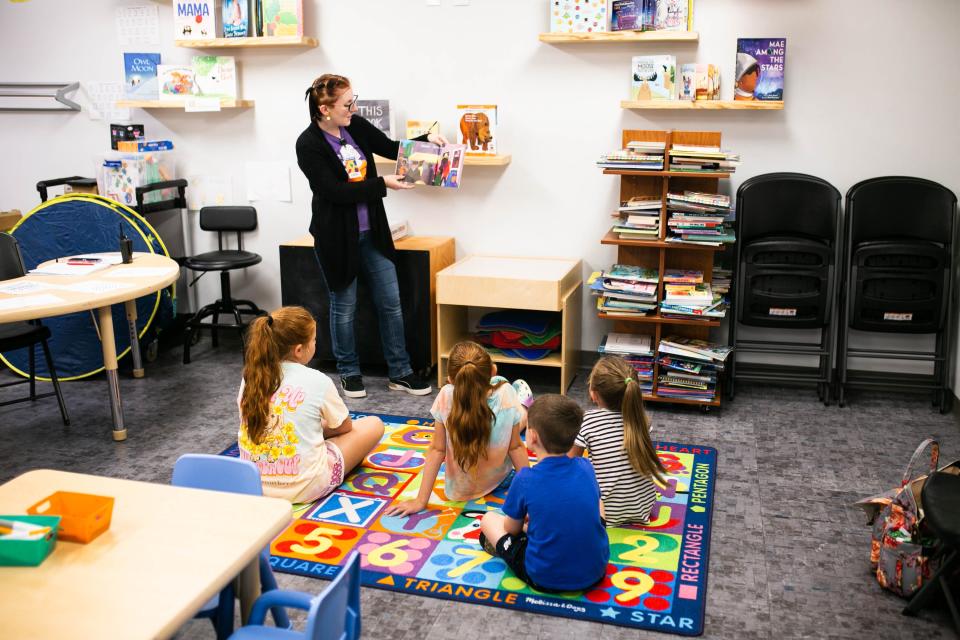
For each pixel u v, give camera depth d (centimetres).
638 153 412
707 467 354
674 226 406
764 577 275
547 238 479
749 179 425
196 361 501
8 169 561
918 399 436
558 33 436
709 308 404
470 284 430
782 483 342
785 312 421
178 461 211
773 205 420
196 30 492
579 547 257
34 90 543
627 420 289
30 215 468
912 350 441
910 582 258
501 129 471
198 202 534
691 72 429
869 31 417
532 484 258
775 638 244
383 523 307
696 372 410
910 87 418
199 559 167
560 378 471
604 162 407
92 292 357
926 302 408
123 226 467
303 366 321
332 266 420
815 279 419
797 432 393
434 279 460
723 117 439
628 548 289
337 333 434
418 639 243
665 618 251
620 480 292
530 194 475
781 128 434
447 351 452
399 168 427
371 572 276
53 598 154
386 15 476
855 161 431
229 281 522
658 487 335
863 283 414
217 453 373
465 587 268
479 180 480
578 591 265
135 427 404
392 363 449
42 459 369
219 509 186
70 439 390
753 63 420
